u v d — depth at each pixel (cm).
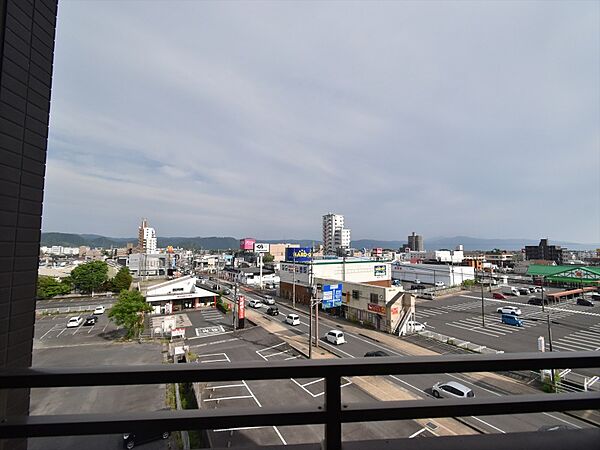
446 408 98
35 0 175
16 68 159
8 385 85
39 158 177
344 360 95
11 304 154
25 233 165
